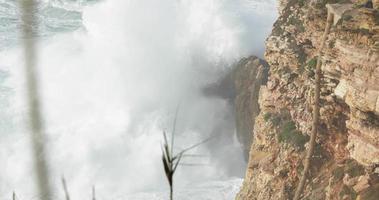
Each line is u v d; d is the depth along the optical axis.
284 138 50.81
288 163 49.16
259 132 55.53
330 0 46.41
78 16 107.62
